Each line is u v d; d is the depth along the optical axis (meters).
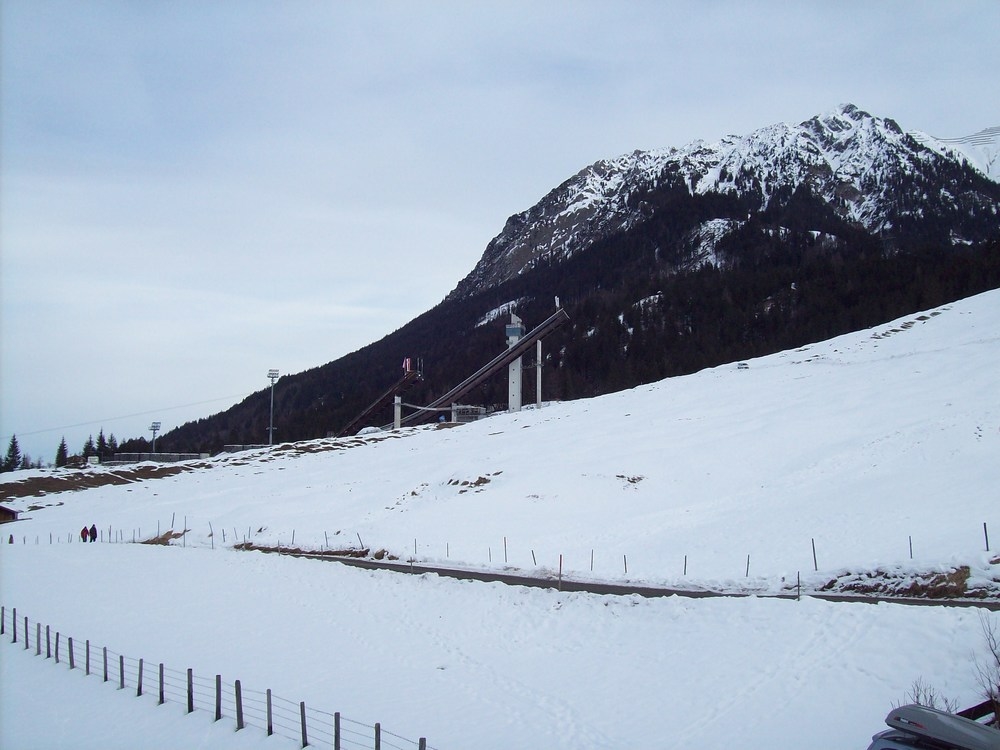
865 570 31.31
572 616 31.78
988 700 18.61
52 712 27.97
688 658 26.22
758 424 69.25
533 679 27.03
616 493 55.94
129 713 27.28
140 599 44.09
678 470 59.22
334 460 98.12
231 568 49.62
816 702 21.73
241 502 76.88
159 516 74.56
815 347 105.44
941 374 74.62
